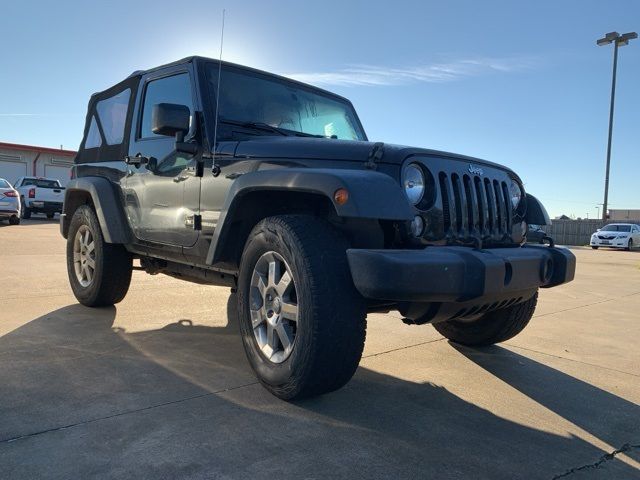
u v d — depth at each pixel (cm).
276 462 226
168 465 219
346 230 295
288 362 279
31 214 2314
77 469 213
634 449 259
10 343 384
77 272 522
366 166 287
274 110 396
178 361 359
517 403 314
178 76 392
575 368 388
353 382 335
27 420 256
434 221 296
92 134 515
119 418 263
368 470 223
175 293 613
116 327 443
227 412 276
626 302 710
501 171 360
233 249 342
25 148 3234
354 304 270
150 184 405
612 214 6100
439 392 326
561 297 745
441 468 229
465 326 422
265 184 287
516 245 367
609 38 2977
